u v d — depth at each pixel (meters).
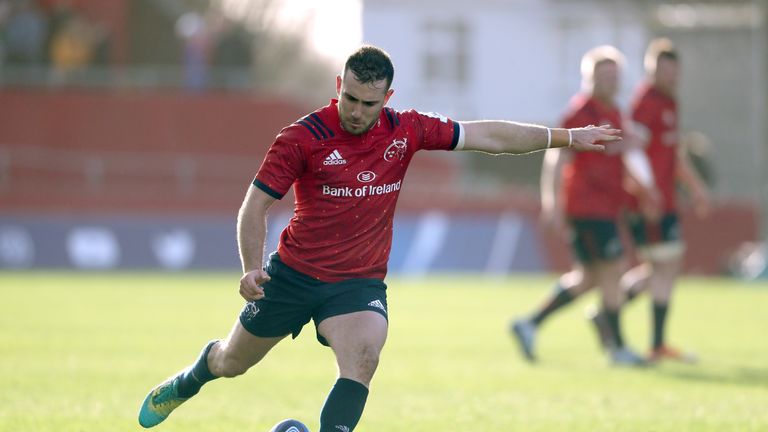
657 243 44.19
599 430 27.39
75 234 105.38
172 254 106.00
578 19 166.75
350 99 20.34
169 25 148.62
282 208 104.88
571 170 43.56
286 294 21.75
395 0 165.88
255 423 28.11
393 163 21.69
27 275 96.81
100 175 112.25
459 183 120.12
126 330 53.22
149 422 24.59
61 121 113.38
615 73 42.38
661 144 44.34
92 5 126.06
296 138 21.12
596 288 44.25
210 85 119.88
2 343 46.56
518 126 22.53
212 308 66.19
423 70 166.88
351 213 21.58
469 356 45.44
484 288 88.88
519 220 108.50
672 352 43.97
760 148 114.06
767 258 106.44
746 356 46.16
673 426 28.05
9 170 111.19
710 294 86.00
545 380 37.75
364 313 21.25
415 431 27.12
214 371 23.14
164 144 113.88
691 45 171.12
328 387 35.38
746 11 168.88
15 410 29.41
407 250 106.50
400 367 41.31
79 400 31.50
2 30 118.38
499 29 166.88
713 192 119.00
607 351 44.06
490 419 29.14
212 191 112.19
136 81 117.94
